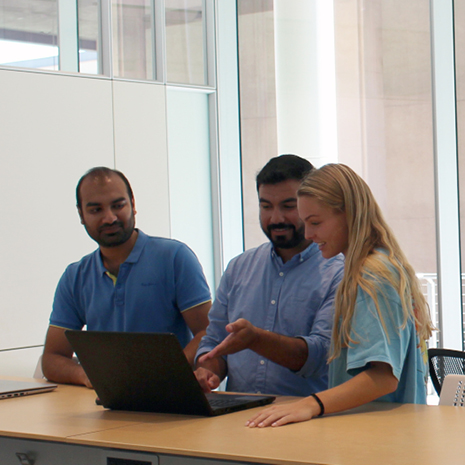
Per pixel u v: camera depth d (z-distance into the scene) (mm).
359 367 1703
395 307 1682
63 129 4527
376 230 1782
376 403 1819
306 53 4832
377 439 1432
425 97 4207
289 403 1786
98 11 4773
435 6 4117
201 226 5387
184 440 1467
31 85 4402
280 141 5090
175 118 5270
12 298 4266
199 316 2549
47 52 4520
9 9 4371
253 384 2227
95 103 4676
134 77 4957
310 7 4785
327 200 1780
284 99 5000
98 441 1506
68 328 2625
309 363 1995
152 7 5066
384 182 4363
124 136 4820
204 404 1726
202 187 5395
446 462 1252
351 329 1702
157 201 4961
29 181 4371
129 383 1814
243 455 1323
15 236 4301
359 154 4496
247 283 2328
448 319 4160
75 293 2623
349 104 4539
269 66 5152
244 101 5344
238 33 5371
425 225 4207
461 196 4176
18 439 1654
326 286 2168
